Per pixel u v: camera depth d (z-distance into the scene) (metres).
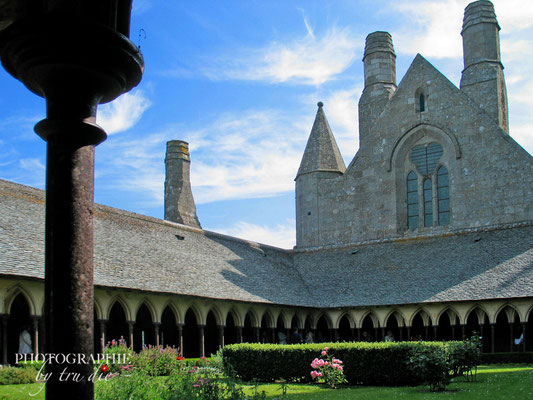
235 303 34.44
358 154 48.09
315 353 23.59
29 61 6.22
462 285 35.75
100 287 26.09
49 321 6.12
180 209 52.50
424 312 36.44
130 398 12.95
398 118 46.53
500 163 41.12
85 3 6.37
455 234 41.66
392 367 22.02
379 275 41.16
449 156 43.66
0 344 25.98
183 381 14.16
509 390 17.44
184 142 54.28
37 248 25.47
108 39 6.29
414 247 42.75
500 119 43.41
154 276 30.31
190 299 31.44
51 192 6.34
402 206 45.66
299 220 49.91
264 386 22.00
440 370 18.55
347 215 47.56
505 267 35.59
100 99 6.74
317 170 49.56
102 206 34.03
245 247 44.34
